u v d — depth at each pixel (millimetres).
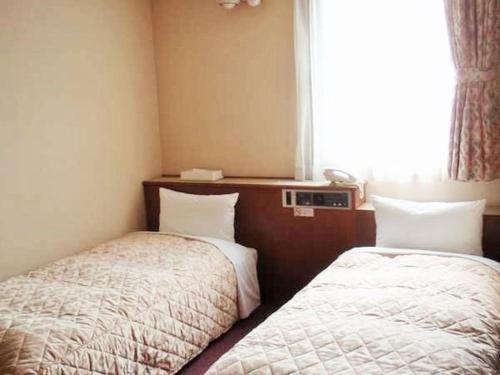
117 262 2812
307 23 3217
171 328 2416
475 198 2977
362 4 3043
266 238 3387
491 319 1885
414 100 2980
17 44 2752
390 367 1548
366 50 3068
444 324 1839
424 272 2354
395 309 1977
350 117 3184
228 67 3607
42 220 2955
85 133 3242
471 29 2670
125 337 2152
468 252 2629
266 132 3557
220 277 2889
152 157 3893
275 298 3436
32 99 2857
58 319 2080
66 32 3070
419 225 2740
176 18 3729
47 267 2746
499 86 2758
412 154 3049
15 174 2770
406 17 2928
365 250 2768
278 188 3268
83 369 1922
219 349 2770
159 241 3213
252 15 3461
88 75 3248
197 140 3826
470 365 1556
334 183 3131
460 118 2766
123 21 3537
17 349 1865
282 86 3443
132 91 3652
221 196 3387
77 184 3197
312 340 1770
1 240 2707
